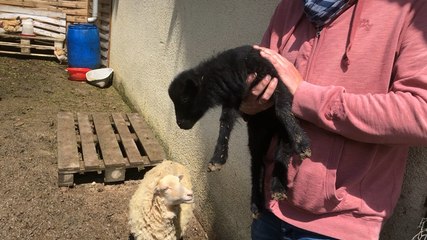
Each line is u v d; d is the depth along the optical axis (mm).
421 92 1348
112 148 4941
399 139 1392
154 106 5789
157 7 5773
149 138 5363
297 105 1570
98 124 5645
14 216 3900
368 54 1514
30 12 9102
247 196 3320
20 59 9102
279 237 1902
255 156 1996
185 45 4715
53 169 4801
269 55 1732
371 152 1566
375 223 1606
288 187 1734
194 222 4238
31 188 4371
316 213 1679
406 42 1432
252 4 3230
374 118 1404
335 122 1501
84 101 7262
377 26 1502
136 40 6754
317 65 1647
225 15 3703
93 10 9117
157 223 3201
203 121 4078
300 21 1774
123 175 4645
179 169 3643
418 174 1876
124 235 3834
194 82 1947
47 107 6719
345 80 1569
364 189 1611
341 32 1595
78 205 4195
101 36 9078
